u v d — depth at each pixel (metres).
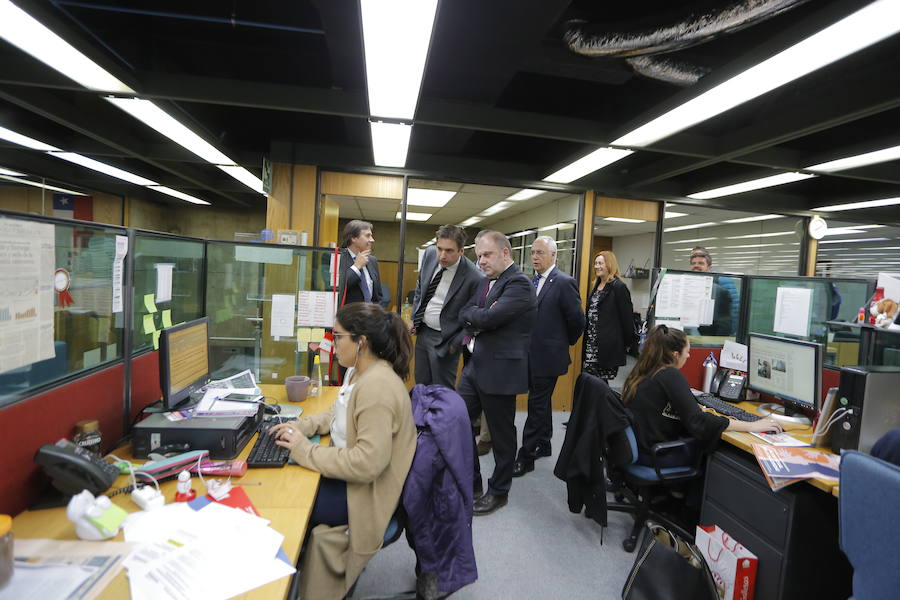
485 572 1.97
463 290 2.69
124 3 2.23
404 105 2.56
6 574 0.82
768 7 1.65
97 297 1.39
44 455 1.06
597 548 2.17
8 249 1.03
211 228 7.95
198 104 3.48
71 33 1.95
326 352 2.28
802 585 1.66
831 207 4.84
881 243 6.59
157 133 3.99
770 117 2.69
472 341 2.61
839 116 2.29
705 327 2.92
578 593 1.86
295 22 2.35
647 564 1.68
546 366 3.00
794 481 1.57
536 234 5.89
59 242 1.21
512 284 2.29
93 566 0.89
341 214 6.97
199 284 2.15
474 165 4.13
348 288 3.06
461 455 1.39
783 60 1.89
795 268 5.54
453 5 1.77
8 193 5.90
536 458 3.21
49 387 1.17
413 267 6.21
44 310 1.16
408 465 1.35
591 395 2.13
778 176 3.69
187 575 0.88
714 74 2.13
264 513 1.12
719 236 7.08
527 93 3.23
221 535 1.01
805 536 1.65
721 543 1.86
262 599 0.83
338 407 1.52
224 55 2.90
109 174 5.32
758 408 2.43
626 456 2.09
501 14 1.83
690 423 2.04
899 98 2.04
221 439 1.39
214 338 2.23
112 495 1.16
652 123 2.63
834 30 1.66
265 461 1.37
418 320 2.90
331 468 1.29
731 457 1.96
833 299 2.46
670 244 8.35
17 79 2.34
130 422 1.57
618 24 2.05
